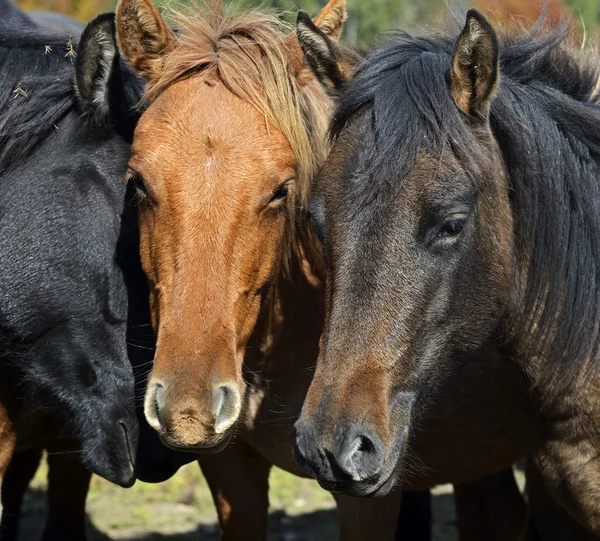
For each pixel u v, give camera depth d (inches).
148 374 278.7
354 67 266.7
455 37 267.3
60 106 297.9
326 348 232.1
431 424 297.9
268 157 262.8
